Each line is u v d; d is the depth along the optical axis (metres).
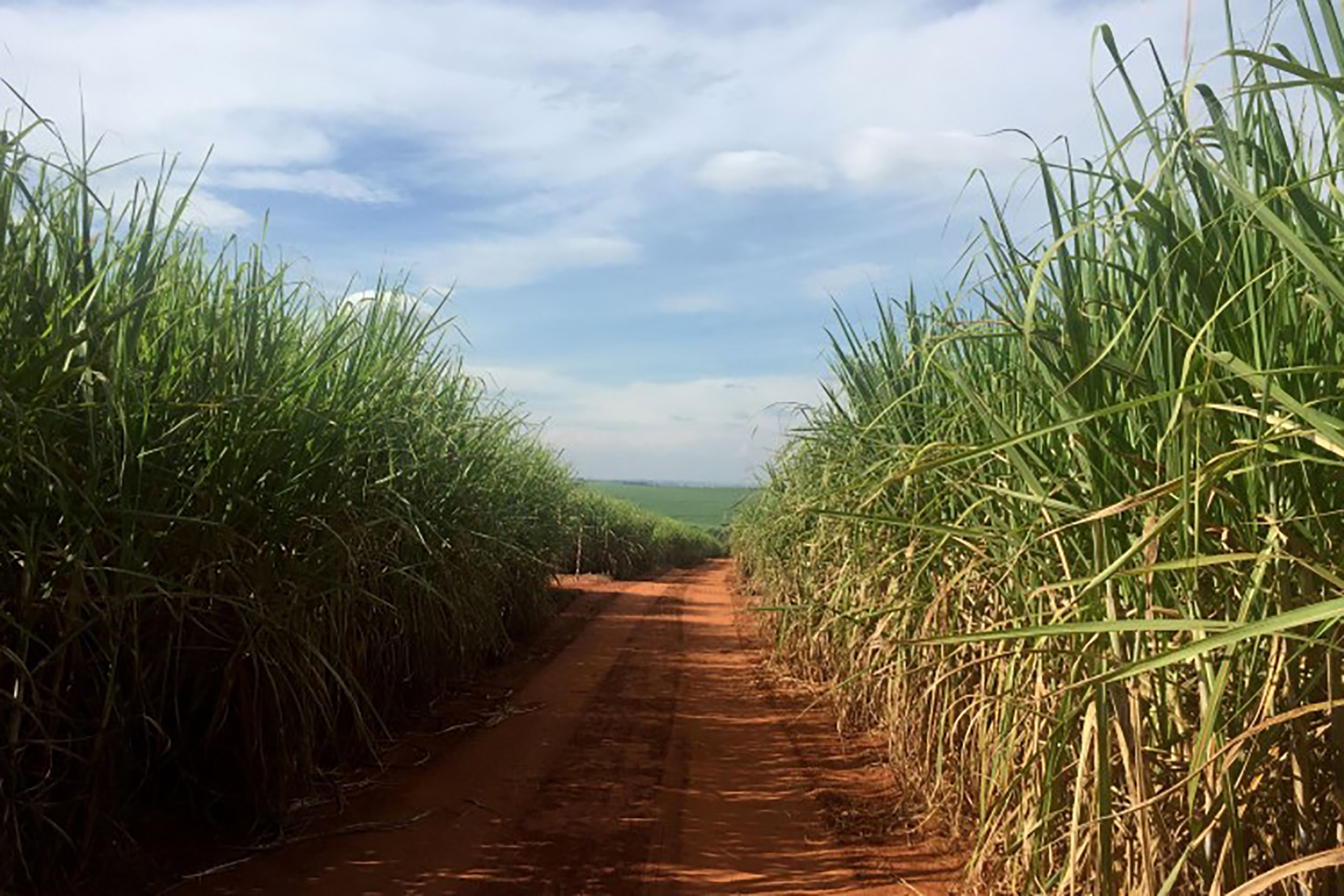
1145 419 2.31
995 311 2.82
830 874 3.38
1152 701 2.19
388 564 4.98
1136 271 2.32
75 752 3.02
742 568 14.61
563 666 7.85
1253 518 1.97
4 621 2.72
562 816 3.99
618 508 22.00
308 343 4.47
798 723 5.77
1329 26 1.63
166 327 3.55
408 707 5.71
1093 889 2.35
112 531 3.02
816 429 6.31
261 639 3.46
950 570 3.77
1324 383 1.90
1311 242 1.78
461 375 6.87
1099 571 2.24
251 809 3.58
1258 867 2.00
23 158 2.71
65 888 2.90
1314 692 1.90
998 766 2.84
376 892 3.14
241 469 3.51
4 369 2.76
